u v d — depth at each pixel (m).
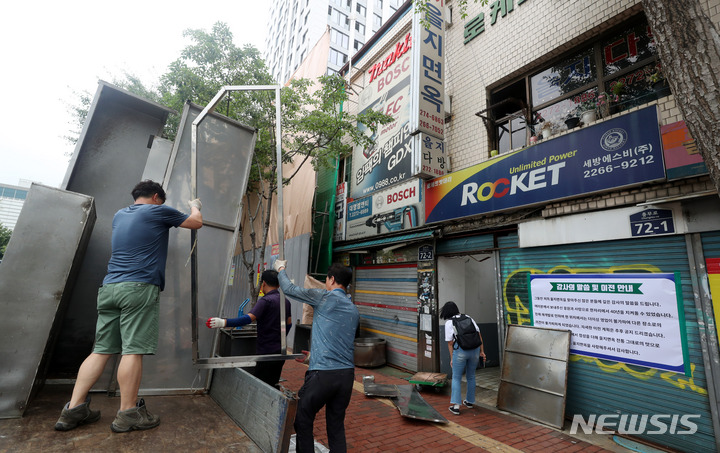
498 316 5.81
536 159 5.21
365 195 9.20
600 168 4.47
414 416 4.46
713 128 2.36
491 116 6.61
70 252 2.57
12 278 2.37
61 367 3.42
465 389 6.10
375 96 9.49
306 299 2.82
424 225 7.17
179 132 3.22
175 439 2.18
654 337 4.04
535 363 4.96
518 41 6.18
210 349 3.23
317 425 4.16
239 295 12.70
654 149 4.02
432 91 6.86
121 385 2.24
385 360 7.88
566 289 4.92
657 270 4.11
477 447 3.86
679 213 3.91
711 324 3.66
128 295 2.32
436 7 7.25
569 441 4.05
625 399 4.22
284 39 48.06
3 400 2.23
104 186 3.85
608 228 4.48
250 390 2.48
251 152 3.60
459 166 6.88
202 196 3.27
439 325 6.91
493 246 6.04
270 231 12.02
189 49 9.03
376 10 43.50
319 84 10.62
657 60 4.62
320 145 9.00
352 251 8.94
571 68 5.57
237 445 2.20
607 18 4.95
